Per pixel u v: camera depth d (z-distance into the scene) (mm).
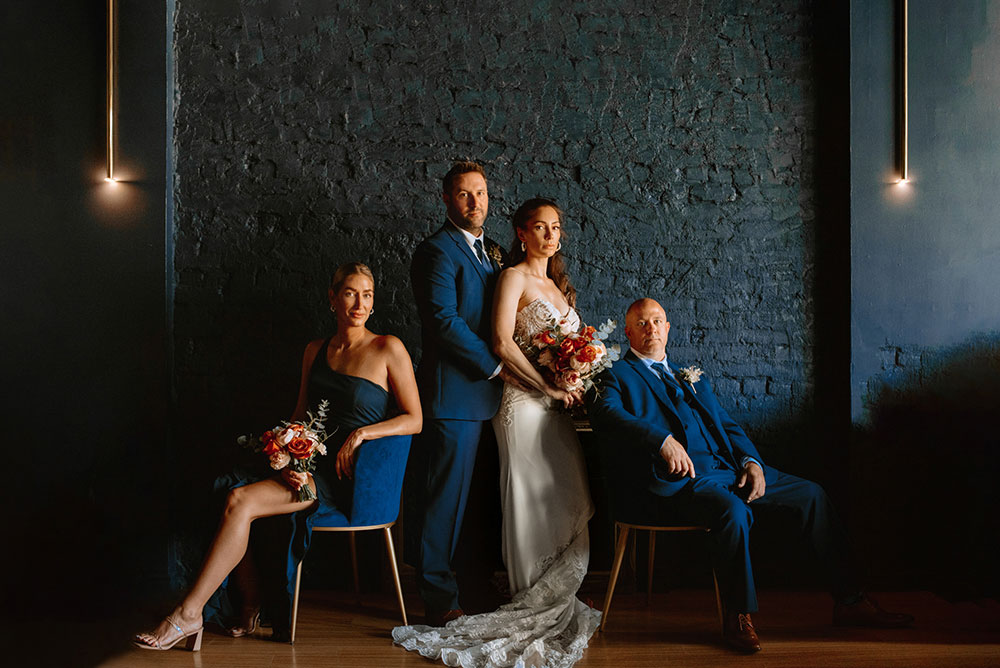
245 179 3936
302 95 3965
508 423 3289
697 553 3893
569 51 4016
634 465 3139
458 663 2816
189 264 3908
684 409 3295
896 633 3123
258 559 3217
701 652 2938
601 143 4004
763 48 4004
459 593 3490
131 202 3795
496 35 4004
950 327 3842
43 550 3707
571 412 3352
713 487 3049
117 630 3195
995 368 3830
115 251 3783
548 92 4000
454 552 3396
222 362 3895
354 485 3100
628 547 3664
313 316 3930
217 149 3936
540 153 3992
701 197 4012
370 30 3984
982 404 3828
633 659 2867
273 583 3158
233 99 3947
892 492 3816
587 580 3660
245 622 3170
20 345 3744
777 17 4008
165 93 3824
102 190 3797
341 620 3367
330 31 3979
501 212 3965
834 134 4004
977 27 3875
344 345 3346
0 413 3717
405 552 3771
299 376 3906
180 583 3822
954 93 3861
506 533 3262
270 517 3213
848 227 3881
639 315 3395
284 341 3914
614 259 3990
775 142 4004
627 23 4016
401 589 3445
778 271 4012
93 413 3752
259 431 3885
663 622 3320
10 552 3684
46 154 3783
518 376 3299
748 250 4008
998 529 3797
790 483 3240
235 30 3957
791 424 3980
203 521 3840
